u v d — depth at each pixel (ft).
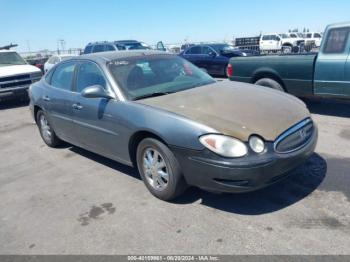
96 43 58.03
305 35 112.57
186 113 11.52
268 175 10.38
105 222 11.65
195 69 16.84
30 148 21.09
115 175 15.43
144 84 14.34
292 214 10.91
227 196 12.39
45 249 10.58
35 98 19.77
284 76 23.03
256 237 9.99
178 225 11.01
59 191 14.44
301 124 11.73
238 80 25.91
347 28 19.83
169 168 11.75
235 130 10.46
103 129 14.30
